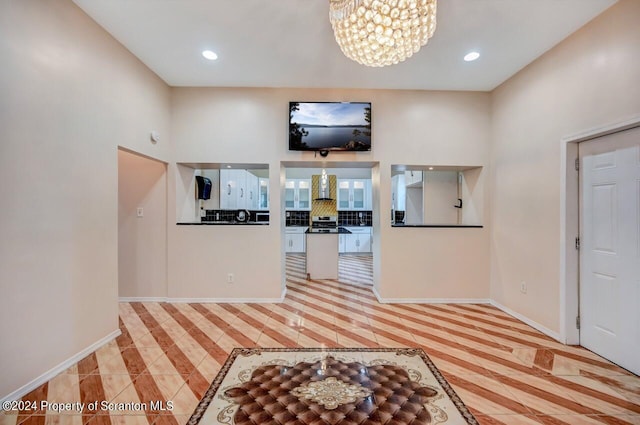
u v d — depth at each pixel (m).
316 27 2.43
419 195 5.89
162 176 3.64
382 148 3.68
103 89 2.49
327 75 3.28
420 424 1.62
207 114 3.62
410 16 1.58
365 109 3.60
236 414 1.70
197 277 3.68
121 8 2.22
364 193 8.17
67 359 2.16
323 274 5.07
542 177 2.83
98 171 2.45
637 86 1.98
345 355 2.39
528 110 3.01
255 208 7.42
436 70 3.13
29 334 1.89
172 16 2.30
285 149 3.67
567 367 2.21
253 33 2.51
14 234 1.79
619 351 2.21
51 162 2.03
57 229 2.08
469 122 3.68
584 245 2.50
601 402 1.82
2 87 1.72
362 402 1.81
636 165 2.08
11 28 1.76
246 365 2.23
